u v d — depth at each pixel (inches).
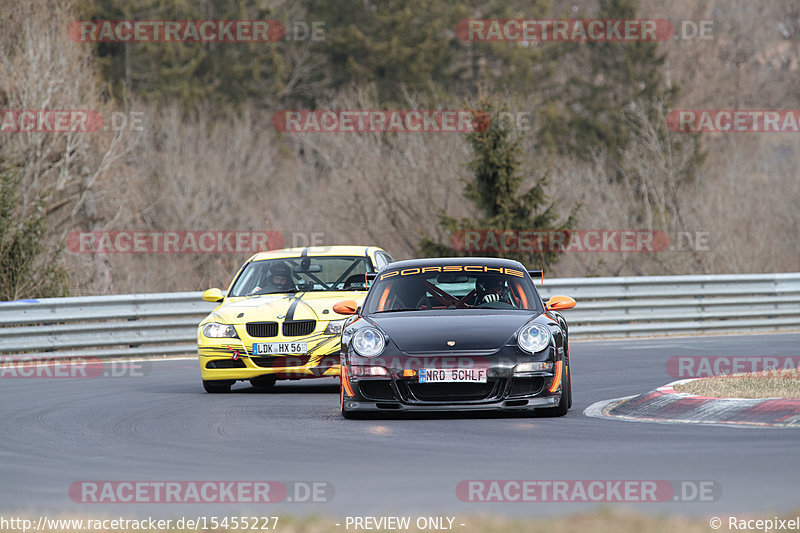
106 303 2532.0
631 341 2753.4
